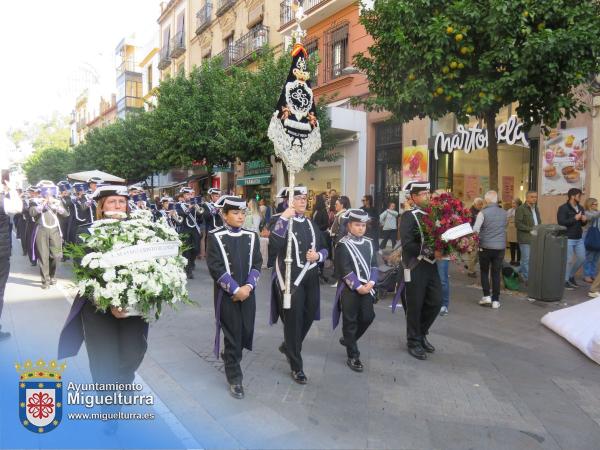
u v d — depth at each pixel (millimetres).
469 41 6930
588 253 9273
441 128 13109
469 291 8562
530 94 6824
